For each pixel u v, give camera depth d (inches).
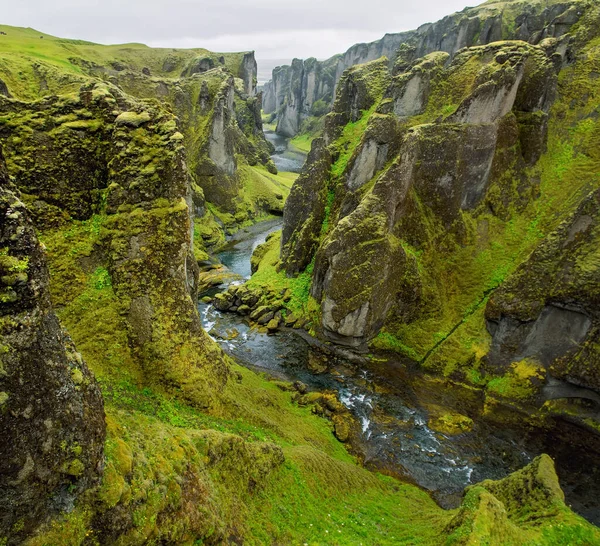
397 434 1401.3
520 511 895.1
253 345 1924.2
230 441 737.0
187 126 3983.8
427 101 2030.0
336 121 2472.9
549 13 3698.3
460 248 1964.8
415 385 1670.8
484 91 1840.6
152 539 489.4
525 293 1577.3
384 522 889.5
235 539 609.0
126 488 485.1
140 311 988.6
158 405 891.4
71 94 1024.9
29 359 427.8
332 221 2226.9
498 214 1979.6
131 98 1096.2
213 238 3339.1
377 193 1817.2
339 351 1884.8
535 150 1967.3
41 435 430.6
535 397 1536.7
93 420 490.0
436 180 1918.1
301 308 2135.8
